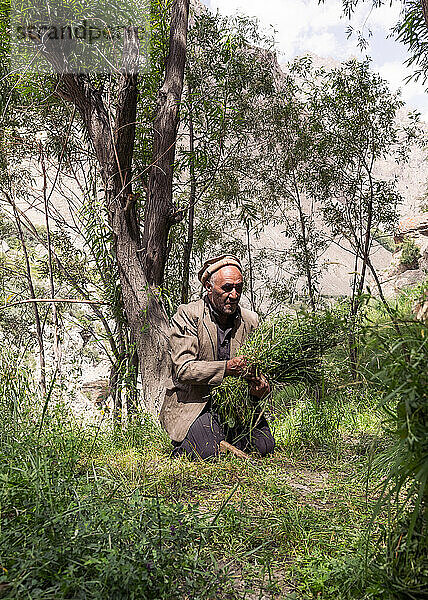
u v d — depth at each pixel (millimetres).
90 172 7223
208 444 4727
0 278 8570
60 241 8031
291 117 9438
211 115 7434
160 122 6867
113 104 7211
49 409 5031
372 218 9578
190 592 2256
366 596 2156
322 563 2578
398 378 2059
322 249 10000
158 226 6789
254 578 2523
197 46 8086
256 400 4883
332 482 3898
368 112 9102
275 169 9703
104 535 2305
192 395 5016
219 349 5098
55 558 2152
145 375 6438
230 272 5062
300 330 4691
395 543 2223
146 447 5109
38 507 2561
